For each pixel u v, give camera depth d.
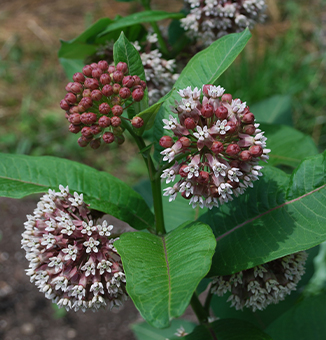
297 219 0.42
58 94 1.25
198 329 0.47
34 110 1.21
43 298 0.87
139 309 0.33
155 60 0.56
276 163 0.58
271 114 0.74
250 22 0.56
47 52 1.33
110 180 0.48
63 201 0.43
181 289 0.34
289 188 0.43
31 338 0.81
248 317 0.58
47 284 0.42
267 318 0.58
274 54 1.21
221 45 0.43
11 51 1.34
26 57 1.33
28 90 1.26
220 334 0.46
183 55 0.63
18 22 1.42
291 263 0.44
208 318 0.51
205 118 0.39
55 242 0.41
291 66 1.19
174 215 0.52
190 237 0.39
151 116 0.41
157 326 0.32
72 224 0.41
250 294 0.44
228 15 0.55
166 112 0.43
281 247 0.41
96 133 0.40
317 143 1.07
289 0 1.36
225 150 0.39
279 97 0.75
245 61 1.14
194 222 0.41
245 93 1.12
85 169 0.48
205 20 0.56
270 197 0.43
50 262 0.41
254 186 0.44
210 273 0.43
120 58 0.42
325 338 0.50
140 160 1.08
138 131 0.42
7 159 0.47
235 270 0.42
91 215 0.45
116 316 0.84
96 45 0.59
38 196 1.05
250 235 0.43
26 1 1.49
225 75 1.13
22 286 0.89
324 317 0.51
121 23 0.56
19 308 0.85
